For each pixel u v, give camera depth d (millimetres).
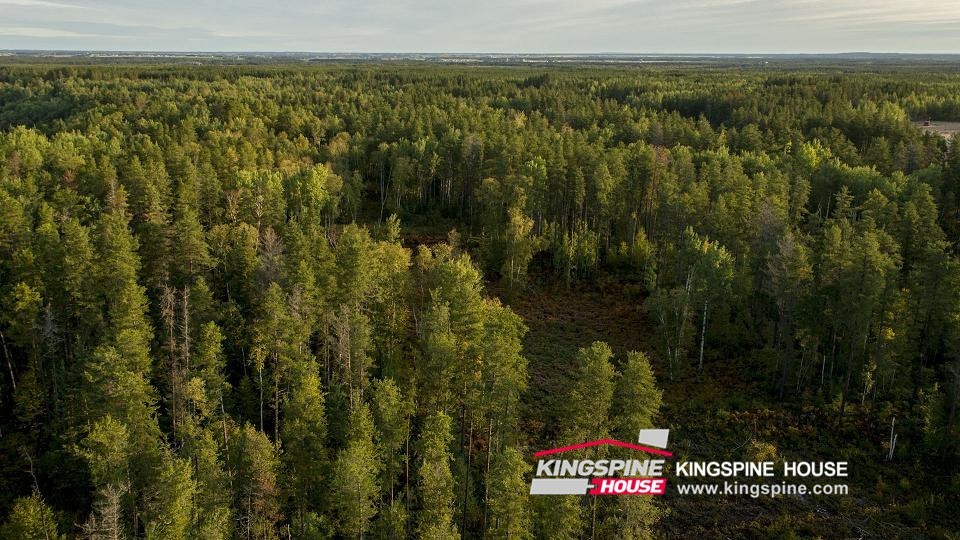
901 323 57500
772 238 70625
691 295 65250
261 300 55406
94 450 37406
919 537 44062
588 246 87500
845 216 84250
